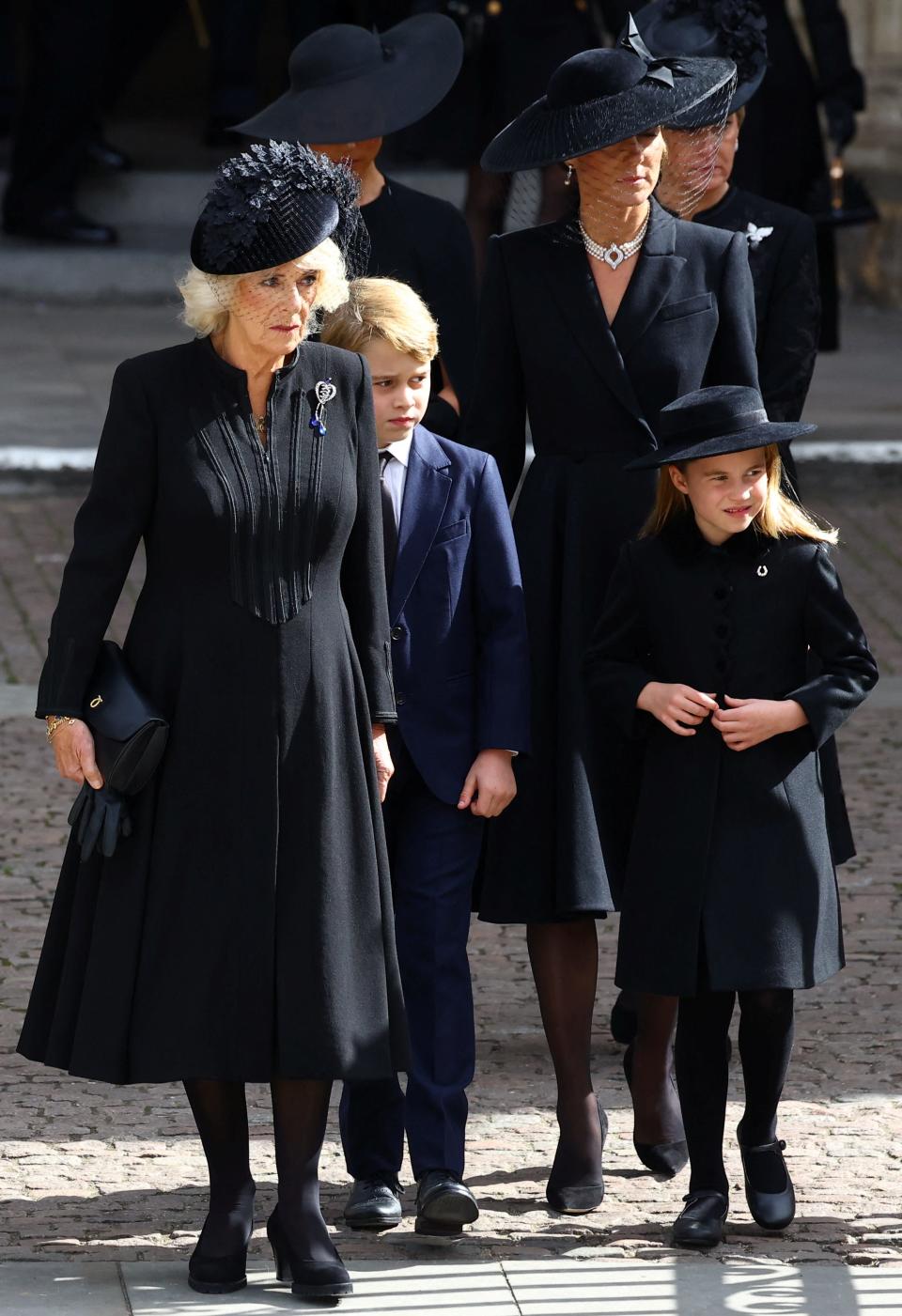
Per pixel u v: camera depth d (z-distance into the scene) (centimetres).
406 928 1562
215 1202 1448
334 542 1422
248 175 1364
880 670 3061
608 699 1540
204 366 1410
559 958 1622
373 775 1441
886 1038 1908
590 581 1623
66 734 1402
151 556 1426
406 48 1919
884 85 5653
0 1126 1712
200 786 1394
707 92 1605
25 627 3178
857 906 2233
